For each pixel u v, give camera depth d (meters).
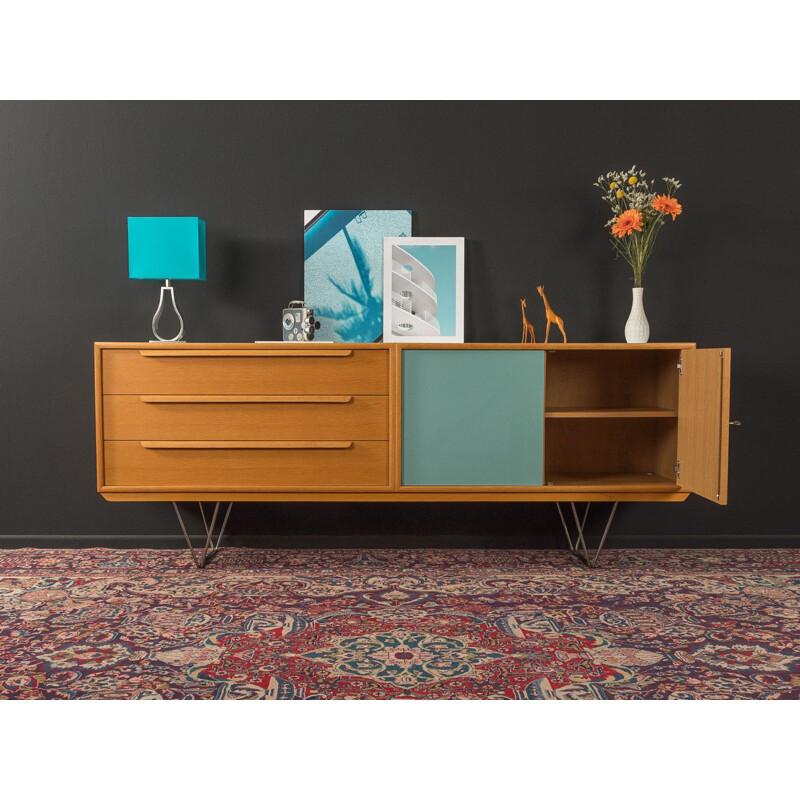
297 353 3.01
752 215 3.46
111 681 2.15
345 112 3.43
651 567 3.25
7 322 3.46
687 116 3.44
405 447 3.05
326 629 2.54
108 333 3.46
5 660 2.29
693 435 2.95
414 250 3.42
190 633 2.50
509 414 3.05
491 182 3.45
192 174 3.43
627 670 2.22
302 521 3.54
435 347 3.01
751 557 3.40
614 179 3.43
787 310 3.48
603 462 3.51
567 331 3.48
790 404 3.51
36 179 3.42
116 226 3.43
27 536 3.51
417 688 2.11
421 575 3.13
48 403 3.48
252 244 3.45
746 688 2.11
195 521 3.53
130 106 3.41
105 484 3.05
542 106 3.43
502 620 2.62
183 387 3.03
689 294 3.47
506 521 3.55
